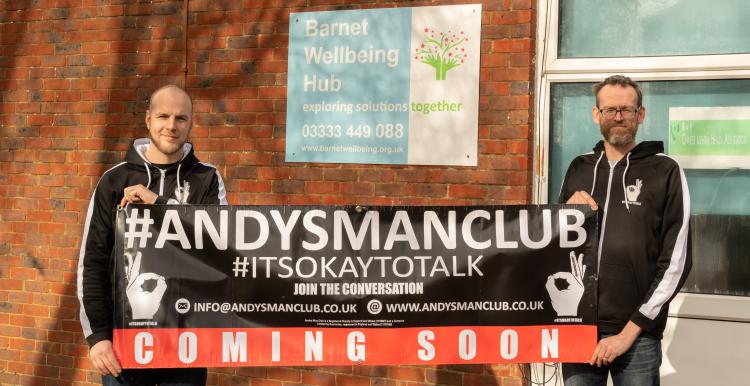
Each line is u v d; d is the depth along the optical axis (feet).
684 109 15.35
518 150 15.64
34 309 18.98
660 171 11.35
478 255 12.21
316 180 17.03
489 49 15.84
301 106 17.13
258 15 17.47
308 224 12.30
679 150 15.39
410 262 12.30
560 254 11.98
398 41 16.43
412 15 16.31
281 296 12.24
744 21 15.10
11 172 19.31
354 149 16.75
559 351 11.95
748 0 15.07
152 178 11.86
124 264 11.76
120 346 11.73
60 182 18.90
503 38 15.74
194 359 12.00
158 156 11.96
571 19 16.08
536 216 12.09
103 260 11.50
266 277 12.22
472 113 15.93
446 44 16.10
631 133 11.49
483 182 15.88
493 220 12.19
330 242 12.31
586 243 11.89
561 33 16.11
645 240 11.36
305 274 12.26
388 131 16.49
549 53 15.94
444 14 16.11
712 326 14.92
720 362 14.87
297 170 17.19
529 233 12.09
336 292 12.28
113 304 11.76
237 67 17.63
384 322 12.27
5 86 19.45
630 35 15.75
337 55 16.87
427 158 16.22
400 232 12.31
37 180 19.08
